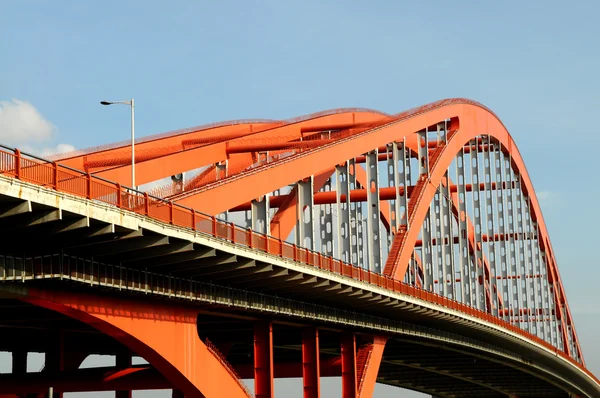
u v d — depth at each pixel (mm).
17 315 67000
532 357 156875
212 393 64938
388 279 88312
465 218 146875
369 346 96938
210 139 91938
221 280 65750
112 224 49188
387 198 114750
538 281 195125
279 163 85688
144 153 88250
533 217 193500
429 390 182625
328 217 108625
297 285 71688
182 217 56469
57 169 46812
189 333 64062
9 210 43625
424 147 123375
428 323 107812
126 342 59500
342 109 114375
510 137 177375
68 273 51031
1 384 70875
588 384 199250
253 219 82062
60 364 73500
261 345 75000
